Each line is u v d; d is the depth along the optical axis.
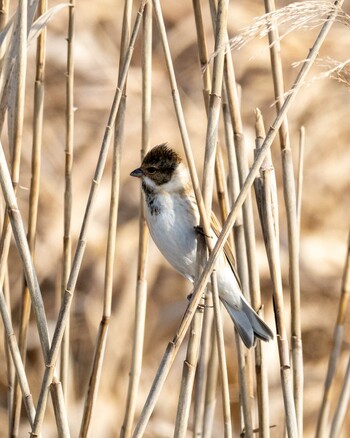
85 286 12.69
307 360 12.88
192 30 14.50
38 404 6.27
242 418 7.40
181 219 7.86
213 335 8.30
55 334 6.23
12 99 6.75
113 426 11.55
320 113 14.09
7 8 7.31
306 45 14.28
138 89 13.90
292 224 7.07
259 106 13.85
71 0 7.33
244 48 14.08
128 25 7.09
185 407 6.61
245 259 7.43
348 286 8.48
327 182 13.95
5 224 7.07
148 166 7.84
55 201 13.07
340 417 8.30
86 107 13.95
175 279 12.91
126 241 12.91
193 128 13.41
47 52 14.17
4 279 7.48
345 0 14.49
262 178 6.80
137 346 7.71
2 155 6.14
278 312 6.82
